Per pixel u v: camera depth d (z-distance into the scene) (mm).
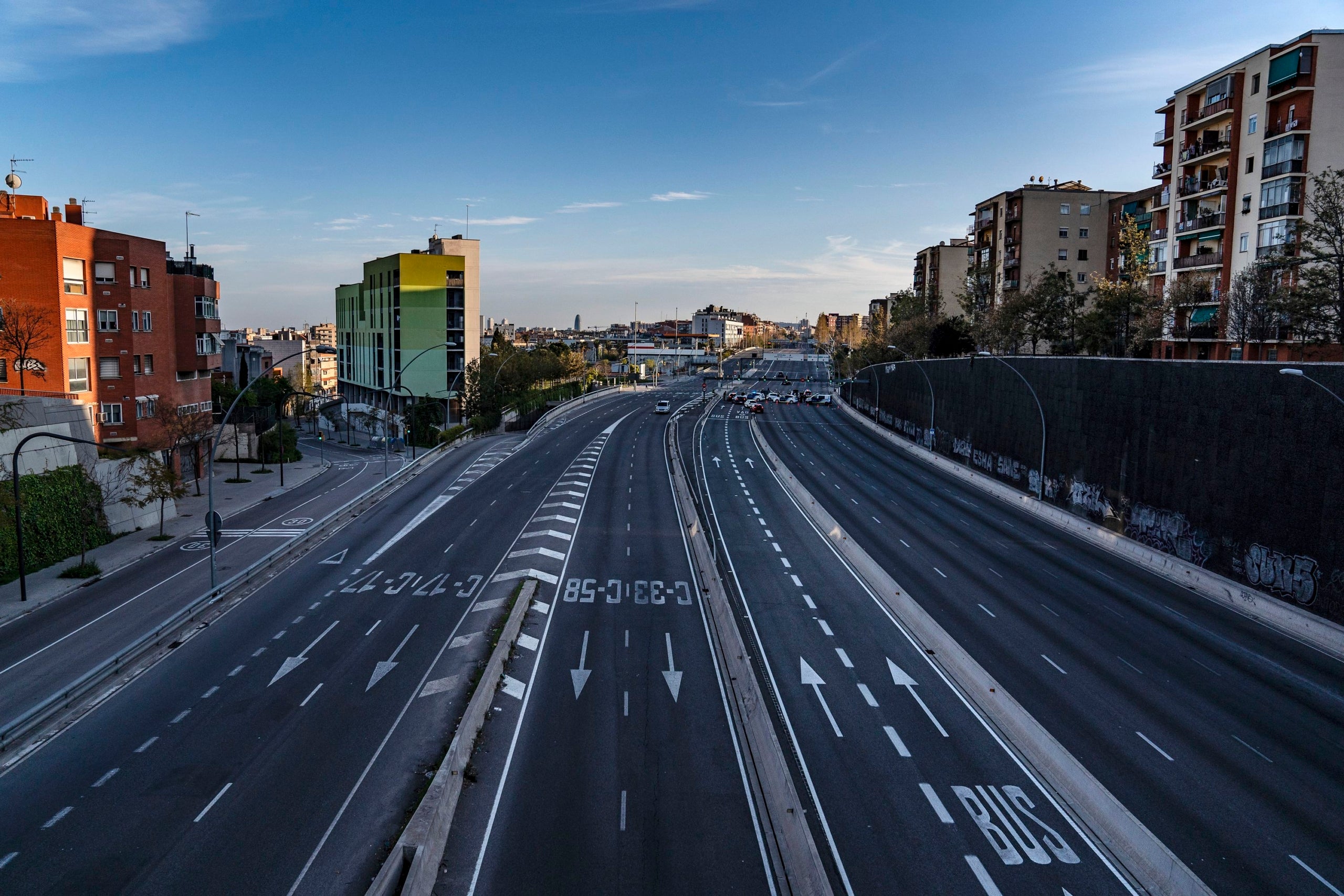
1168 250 70188
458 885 14914
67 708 21969
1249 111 60594
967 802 18031
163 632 27125
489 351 126938
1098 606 32062
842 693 23812
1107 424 44812
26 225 47781
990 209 106438
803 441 86625
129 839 16109
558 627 29469
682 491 56312
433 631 28500
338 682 24062
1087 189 98500
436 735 20766
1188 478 37438
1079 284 97562
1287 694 23922
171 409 53938
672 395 157250
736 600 32719
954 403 72312
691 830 16906
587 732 21219
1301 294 46156
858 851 16156
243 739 20469
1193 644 28031
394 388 119188
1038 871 15633
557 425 101562
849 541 40969
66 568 35875
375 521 47250
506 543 41812
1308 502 30172
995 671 25125
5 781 18312
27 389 47688
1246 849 16266
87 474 40719
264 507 51781
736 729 21625
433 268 115250
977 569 37219
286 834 16406
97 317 51750
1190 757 19969
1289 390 31359
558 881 15102
